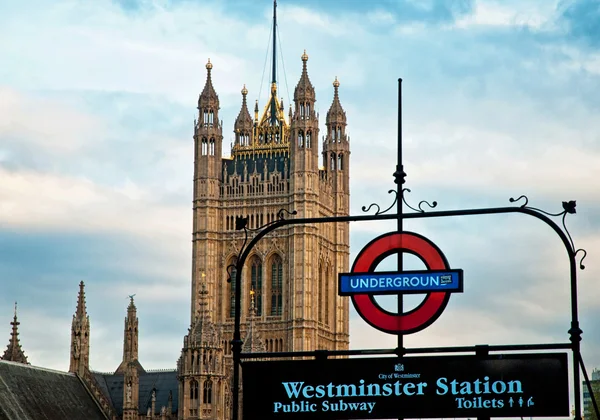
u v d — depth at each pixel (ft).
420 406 152.05
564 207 150.20
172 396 620.08
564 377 149.07
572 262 149.28
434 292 153.38
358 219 156.87
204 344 526.57
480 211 153.07
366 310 155.02
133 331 623.36
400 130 161.27
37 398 423.23
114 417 477.77
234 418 155.63
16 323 486.79
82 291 491.31
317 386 154.40
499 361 150.82
